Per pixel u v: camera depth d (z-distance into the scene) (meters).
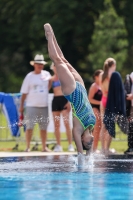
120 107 24.80
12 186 13.91
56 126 27.61
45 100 27.20
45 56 79.12
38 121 27.20
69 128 27.83
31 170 17.20
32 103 27.09
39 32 83.38
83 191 13.19
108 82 25.12
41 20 80.38
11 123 29.31
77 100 19.14
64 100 27.31
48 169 17.44
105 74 25.16
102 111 25.42
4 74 88.88
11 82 86.75
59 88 27.34
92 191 13.20
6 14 87.62
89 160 19.38
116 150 27.89
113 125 24.98
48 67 78.94
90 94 26.27
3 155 23.89
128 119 25.45
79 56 87.00
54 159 21.02
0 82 87.44
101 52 65.75
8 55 91.00
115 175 16.00
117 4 81.75
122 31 66.81
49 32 20.00
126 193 12.94
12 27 88.69
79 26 80.75
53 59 19.78
